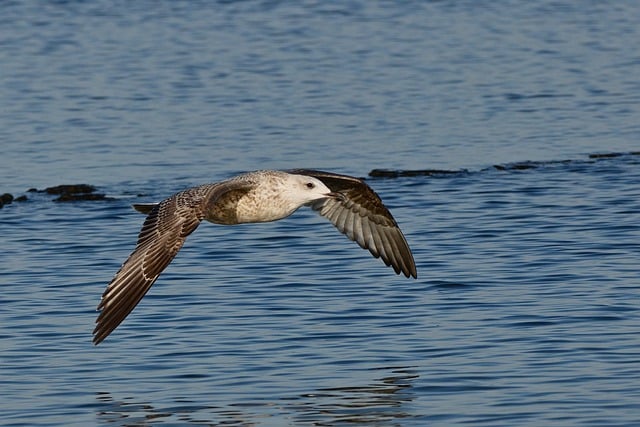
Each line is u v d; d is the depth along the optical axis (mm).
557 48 38094
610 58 36375
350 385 12914
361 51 38000
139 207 10977
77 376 13352
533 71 34688
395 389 12820
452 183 22688
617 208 20312
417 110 29922
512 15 43844
